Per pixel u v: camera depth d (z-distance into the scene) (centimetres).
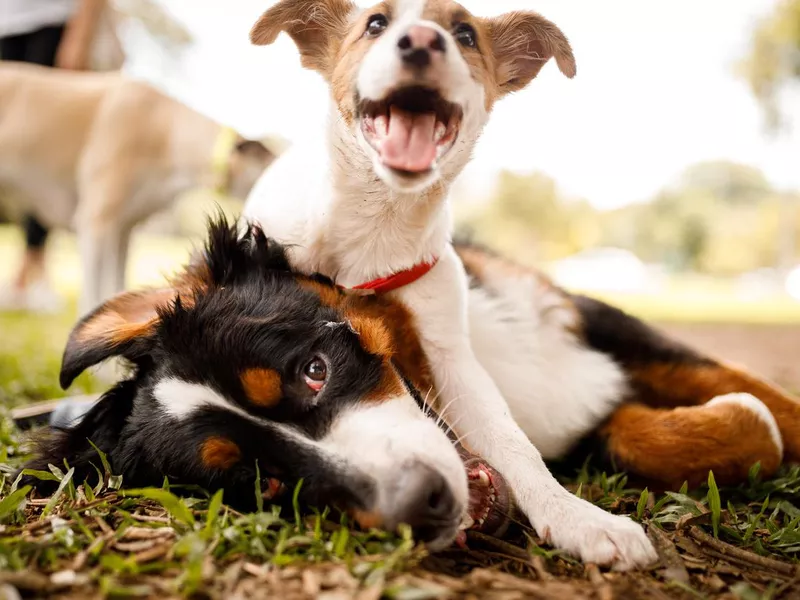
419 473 37
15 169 122
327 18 58
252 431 41
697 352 65
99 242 118
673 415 55
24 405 78
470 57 52
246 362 42
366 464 39
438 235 52
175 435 43
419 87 47
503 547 40
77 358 48
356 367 44
